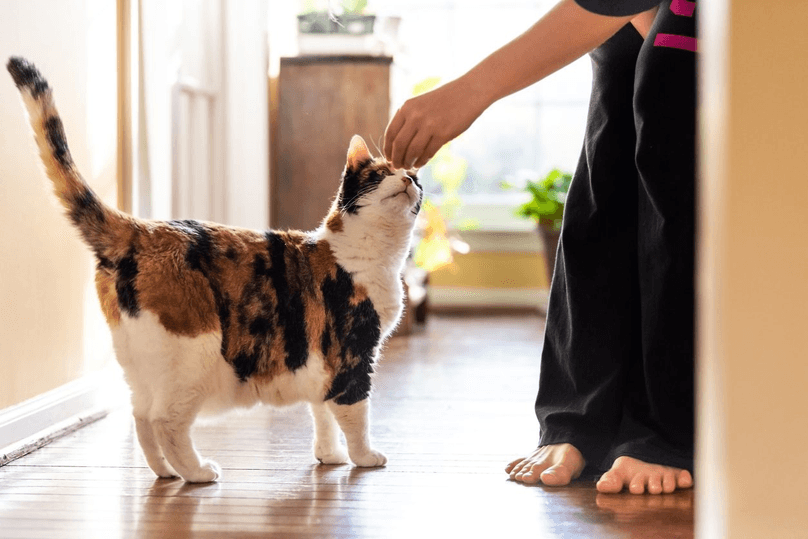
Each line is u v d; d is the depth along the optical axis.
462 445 1.81
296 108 3.77
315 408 1.64
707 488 0.65
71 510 1.32
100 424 2.04
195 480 1.49
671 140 1.44
